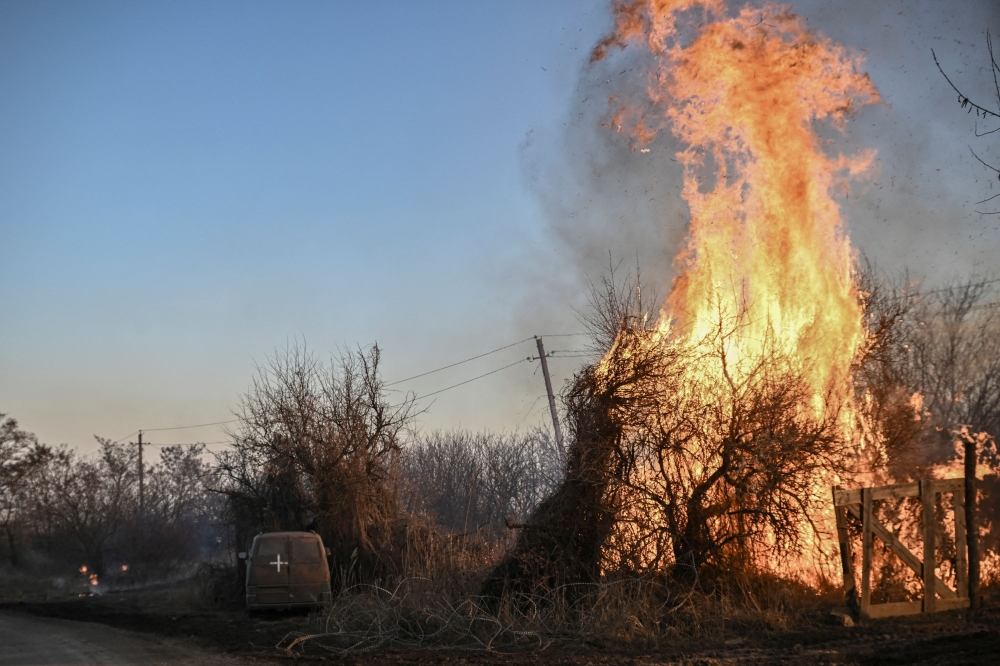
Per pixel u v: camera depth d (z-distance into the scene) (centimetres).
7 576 3775
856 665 1011
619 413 1525
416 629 1465
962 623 1211
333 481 2327
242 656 1354
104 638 1655
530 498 3541
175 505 4681
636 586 1425
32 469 4075
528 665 1138
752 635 1246
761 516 1437
